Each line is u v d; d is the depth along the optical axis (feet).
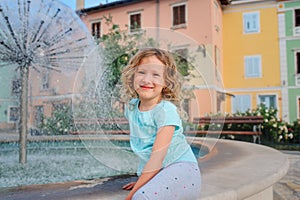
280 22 55.01
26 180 5.86
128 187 4.66
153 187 3.76
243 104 56.90
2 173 6.73
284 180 11.25
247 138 28.96
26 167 7.63
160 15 52.75
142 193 3.69
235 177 5.34
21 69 10.96
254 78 56.39
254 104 56.24
